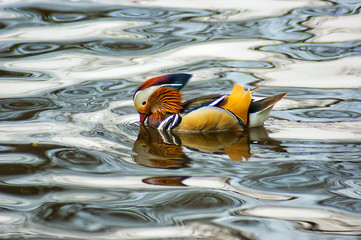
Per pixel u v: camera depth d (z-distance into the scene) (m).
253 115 11.45
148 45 17.44
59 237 7.13
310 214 7.65
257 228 7.30
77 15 20.56
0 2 22.30
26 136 10.90
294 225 7.37
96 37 18.19
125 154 10.06
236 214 7.68
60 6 21.81
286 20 19.61
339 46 16.83
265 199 8.10
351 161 9.43
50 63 16.03
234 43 17.44
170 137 11.21
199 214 7.70
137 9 21.42
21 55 16.61
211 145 10.62
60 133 11.11
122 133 11.29
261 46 17.11
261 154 9.97
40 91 13.83
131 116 12.34
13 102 13.04
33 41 17.83
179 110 11.91
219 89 13.67
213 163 9.57
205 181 8.76
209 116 11.49
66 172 9.16
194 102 11.95
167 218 7.60
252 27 18.92
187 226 7.38
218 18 20.05
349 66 15.18
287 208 7.83
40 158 9.75
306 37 17.78
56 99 13.25
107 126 11.66
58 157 9.80
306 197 8.13
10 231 7.25
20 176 8.98
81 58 16.38
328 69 15.01
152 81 12.16
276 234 7.16
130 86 14.06
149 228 7.34
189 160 9.77
